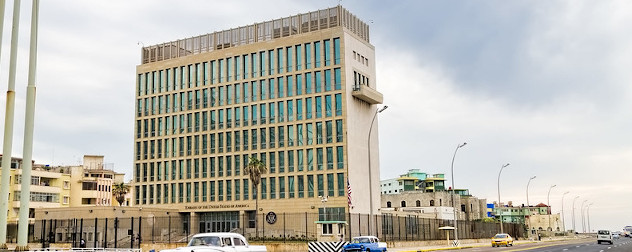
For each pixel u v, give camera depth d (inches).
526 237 4594.0
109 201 4552.2
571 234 6565.0
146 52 4010.8
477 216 5487.2
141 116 3895.2
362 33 3619.6
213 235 857.5
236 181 3476.9
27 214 836.6
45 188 4013.3
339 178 3184.1
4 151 837.2
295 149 3329.2
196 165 3622.0
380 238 2477.9
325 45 3371.1
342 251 1694.1
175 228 3516.2
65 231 2906.0
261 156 3425.2
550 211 7357.3
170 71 3848.4
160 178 3727.9
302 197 3255.4
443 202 4923.7
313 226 3189.0
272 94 3462.1
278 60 3489.2
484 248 2415.1
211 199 3526.1
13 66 861.8
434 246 2618.1
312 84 3353.8
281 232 3193.9
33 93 867.4
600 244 2950.3
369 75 3565.5
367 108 3501.5
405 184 6289.4
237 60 3627.0
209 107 3644.2
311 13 3469.5
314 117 3309.5
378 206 3454.7
